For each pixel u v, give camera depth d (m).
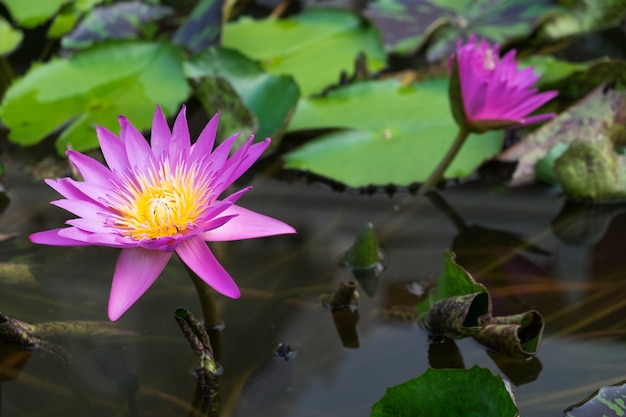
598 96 1.34
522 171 1.33
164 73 1.43
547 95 1.25
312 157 1.34
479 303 1.17
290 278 1.24
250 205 1.31
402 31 1.57
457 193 1.32
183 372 1.17
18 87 1.41
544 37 1.57
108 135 1.15
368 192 1.33
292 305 1.21
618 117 1.33
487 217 1.29
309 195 1.32
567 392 1.14
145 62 1.44
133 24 1.64
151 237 1.12
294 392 1.15
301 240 1.27
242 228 1.12
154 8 1.70
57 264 1.25
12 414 1.14
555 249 1.26
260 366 1.17
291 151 1.35
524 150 1.33
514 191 1.32
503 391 1.09
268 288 1.23
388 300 1.21
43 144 1.37
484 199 1.31
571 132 1.33
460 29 1.56
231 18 1.73
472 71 1.24
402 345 1.18
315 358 1.17
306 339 1.19
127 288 1.10
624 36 1.58
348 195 1.32
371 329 1.19
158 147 1.15
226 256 1.26
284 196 1.32
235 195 1.10
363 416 1.13
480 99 1.25
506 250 1.26
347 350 1.18
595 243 1.26
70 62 1.44
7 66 1.55
